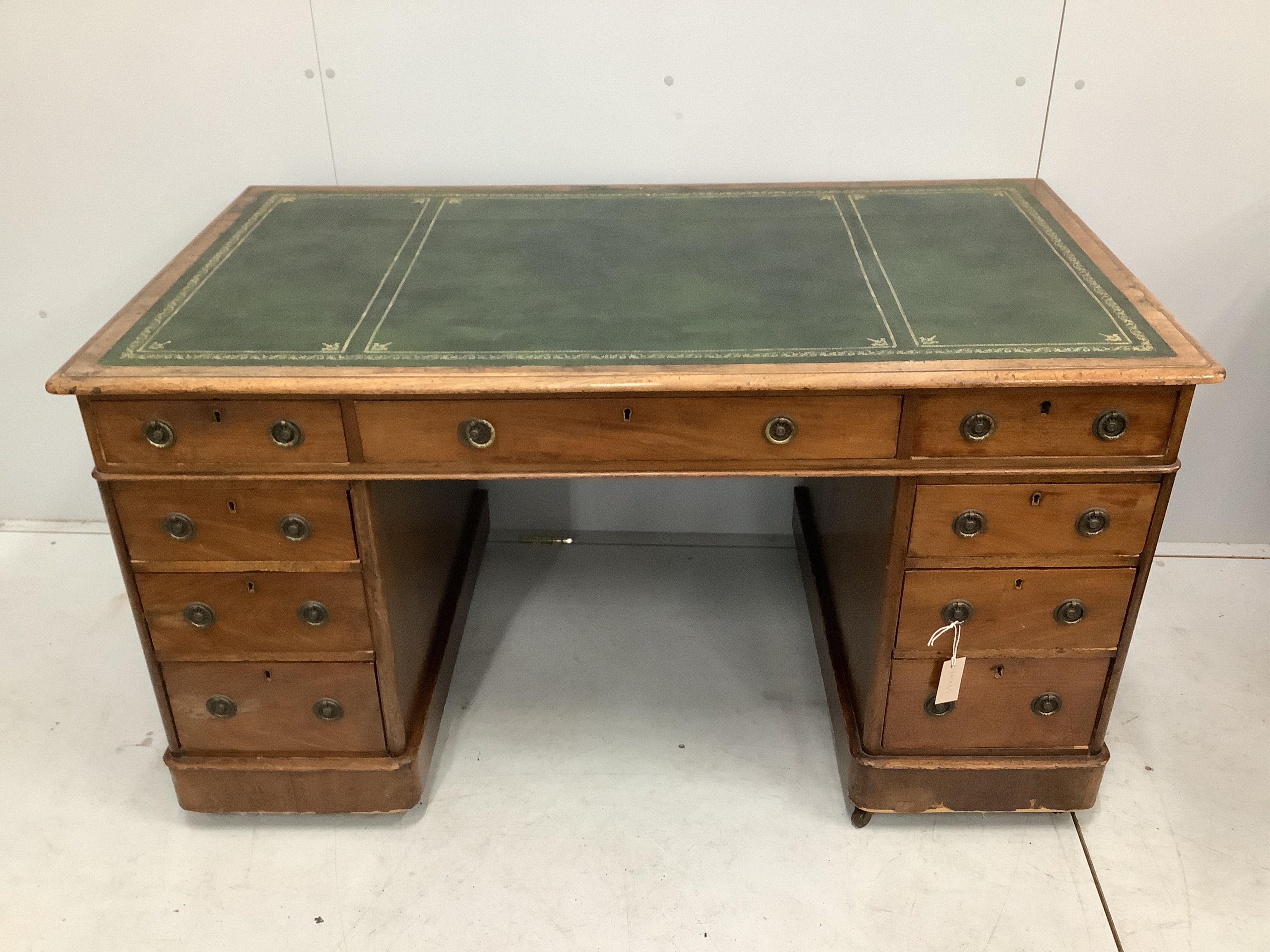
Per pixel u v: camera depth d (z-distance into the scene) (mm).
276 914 1931
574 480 2801
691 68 2295
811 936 1880
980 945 1864
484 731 2301
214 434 1666
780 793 2156
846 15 2225
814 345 1674
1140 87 2281
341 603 1841
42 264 2602
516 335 1720
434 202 2275
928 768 1979
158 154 2449
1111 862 2010
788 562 2809
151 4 2268
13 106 2396
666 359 1638
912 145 2369
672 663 2488
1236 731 2283
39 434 2836
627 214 2201
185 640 1884
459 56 2299
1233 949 1849
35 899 1958
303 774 2010
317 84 2344
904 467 1699
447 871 2002
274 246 2064
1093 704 1939
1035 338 1684
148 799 2160
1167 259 2480
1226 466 2738
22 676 2461
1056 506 1738
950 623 1851
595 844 2051
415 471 1708
